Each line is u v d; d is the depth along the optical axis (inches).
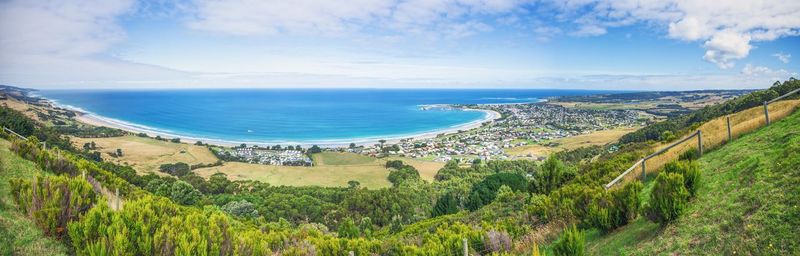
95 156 2672.2
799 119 511.5
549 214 542.9
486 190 1488.7
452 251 440.5
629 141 3240.7
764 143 485.7
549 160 1080.8
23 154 721.0
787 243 261.1
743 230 296.5
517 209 860.0
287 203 1857.8
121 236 297.6
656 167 668.7
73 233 309.3
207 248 333.7
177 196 1487.5
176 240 318.3
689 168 404.2
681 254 311.0
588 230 469.7
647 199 514.0
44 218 342.0
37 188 368.5
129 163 3125.0
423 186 2598.4
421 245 532.4
